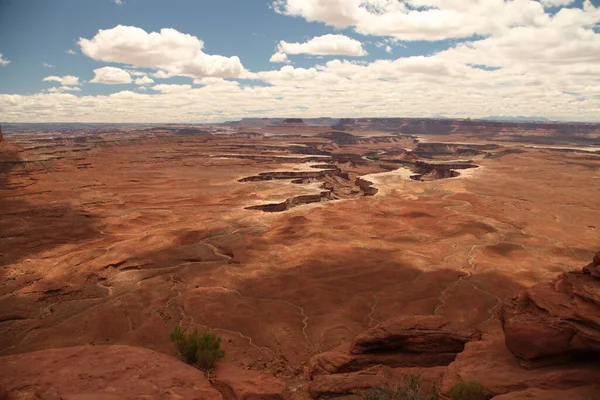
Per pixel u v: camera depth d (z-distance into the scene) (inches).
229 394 561.3
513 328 570.6
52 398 425.1
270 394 577.3
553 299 593.3
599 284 572.1
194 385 495.8
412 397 511.2
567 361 542.0
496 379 533.0
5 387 445.7
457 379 555.8
